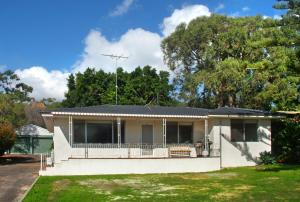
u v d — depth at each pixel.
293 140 31.50
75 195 18.00
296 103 36.28
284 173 24.86
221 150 30.36
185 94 53.66
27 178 24.05
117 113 28.58
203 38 52.22
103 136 29.75
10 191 19.64
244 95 47.66
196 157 28.62
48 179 23.44
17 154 53.59
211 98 52.75
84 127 29.38
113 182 22.38
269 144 31.75
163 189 19.78
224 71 44.84
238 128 31.19
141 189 19.80
